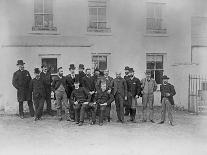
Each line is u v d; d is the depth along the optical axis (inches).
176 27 682.8
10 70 540.4
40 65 559.2
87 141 347.3
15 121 469.4
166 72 676.7
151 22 674.2
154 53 673.0
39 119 484.7
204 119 493.0
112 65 649.0
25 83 504.1
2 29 572.1
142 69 663.8
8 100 533.3
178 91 628.4
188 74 607.5
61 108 480.7
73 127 429.7
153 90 476.7
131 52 659.4
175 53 682.2
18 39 562.3
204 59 692.7
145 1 660.7
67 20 619.5
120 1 651.5
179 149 306.7
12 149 309.3
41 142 340.8
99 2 643.5
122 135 379.9
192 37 699.4
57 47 564.7
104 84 454.9
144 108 477.4
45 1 609.0
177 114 557.0
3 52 541.3
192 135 373.7
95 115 453.4
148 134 384.8
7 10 580.4
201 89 609.9
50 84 516.4
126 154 297.1
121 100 467.2
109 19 647.1
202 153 302.7
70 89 478.9
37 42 561.0
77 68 573.6
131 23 657.6
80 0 624.1
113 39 649.0
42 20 606.9
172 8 678.5
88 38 633.6
